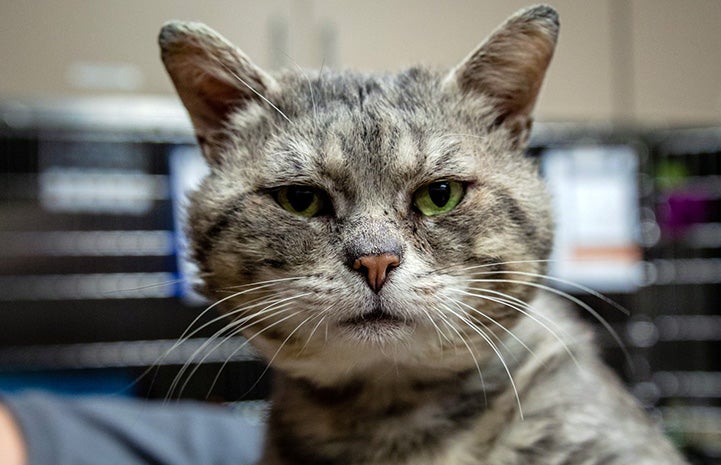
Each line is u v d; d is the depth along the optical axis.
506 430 0.20
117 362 0.43
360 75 0.24
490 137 0.22
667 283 0.44
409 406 0.21
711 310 0.44
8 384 0.42
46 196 0.42
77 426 0.30
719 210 0.44
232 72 0.22
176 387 0.41
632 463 0.19
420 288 0.19
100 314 0.43
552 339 0.22
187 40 0.21
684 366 0.44
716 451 0.42
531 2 0.41
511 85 0.23
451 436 0.20
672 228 0.44
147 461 0.30
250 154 0.22
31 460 0.27
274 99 0.22
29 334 0.43
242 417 0.37
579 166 0.43
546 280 0.24
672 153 0.44
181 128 0.42
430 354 0.20
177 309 0.42
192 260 0.22
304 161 0.20
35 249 0.43
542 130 0.42
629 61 0.43
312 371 0.21
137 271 0.43
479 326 0.20
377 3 0.41
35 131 0.41
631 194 0.43
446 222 0.20
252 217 0.20
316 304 0.19
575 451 0.19
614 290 0.44
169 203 0.42
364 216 0.19
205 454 0.31
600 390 0.21
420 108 0.21
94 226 0.43
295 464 0.22
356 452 0.21
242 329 0.21
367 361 0.20
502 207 0.21
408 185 0.20
